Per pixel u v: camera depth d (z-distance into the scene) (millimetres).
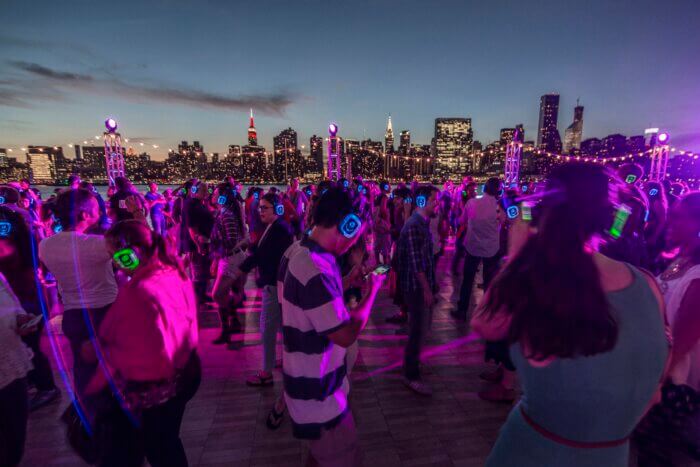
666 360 880
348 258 3336
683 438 1488
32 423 2750
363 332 4344
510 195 4414
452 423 2752
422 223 3006
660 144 10828
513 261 972
